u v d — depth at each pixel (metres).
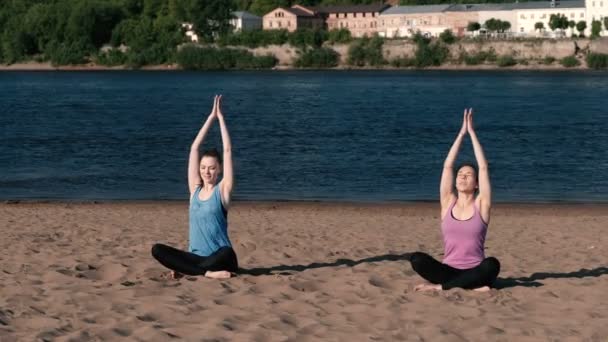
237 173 36.56
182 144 48.56
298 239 18.33
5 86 119.31
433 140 50.41
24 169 38.12
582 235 20.14
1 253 15.75
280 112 73.12
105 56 180.88
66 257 15.12
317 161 40.78
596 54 154.00
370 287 12.68
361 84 118.06
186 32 187.62
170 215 24.38
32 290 12.25
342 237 19.12
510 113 70.81
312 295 12.24
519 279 13.76
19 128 58.25
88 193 31.31
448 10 183.38
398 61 165.25
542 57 157.88
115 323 10.59
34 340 9.80
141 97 95.75
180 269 13.18
